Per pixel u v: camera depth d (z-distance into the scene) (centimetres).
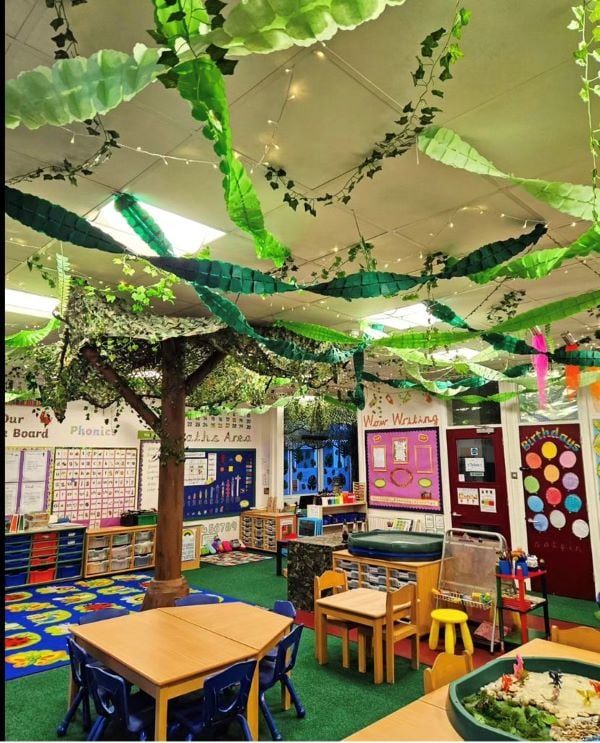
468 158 192
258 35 115
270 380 565
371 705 336
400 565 466
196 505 870
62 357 412
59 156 227
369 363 641
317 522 746
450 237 318
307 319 487
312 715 323
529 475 664
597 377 487
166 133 212
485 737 170
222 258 348
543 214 287
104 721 274
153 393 556
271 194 265
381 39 167
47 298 426
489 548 454
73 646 297
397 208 281
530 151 230
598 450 613
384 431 827
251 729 273
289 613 356
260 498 959
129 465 782
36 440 693
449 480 739
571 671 229
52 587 634
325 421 939
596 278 376
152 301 427
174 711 268
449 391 561
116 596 593
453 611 430
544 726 181
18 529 643
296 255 344
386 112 202
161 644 284
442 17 160
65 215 162
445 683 227
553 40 169
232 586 654
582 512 619
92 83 131
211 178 247
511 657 234
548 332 480
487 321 489
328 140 219
